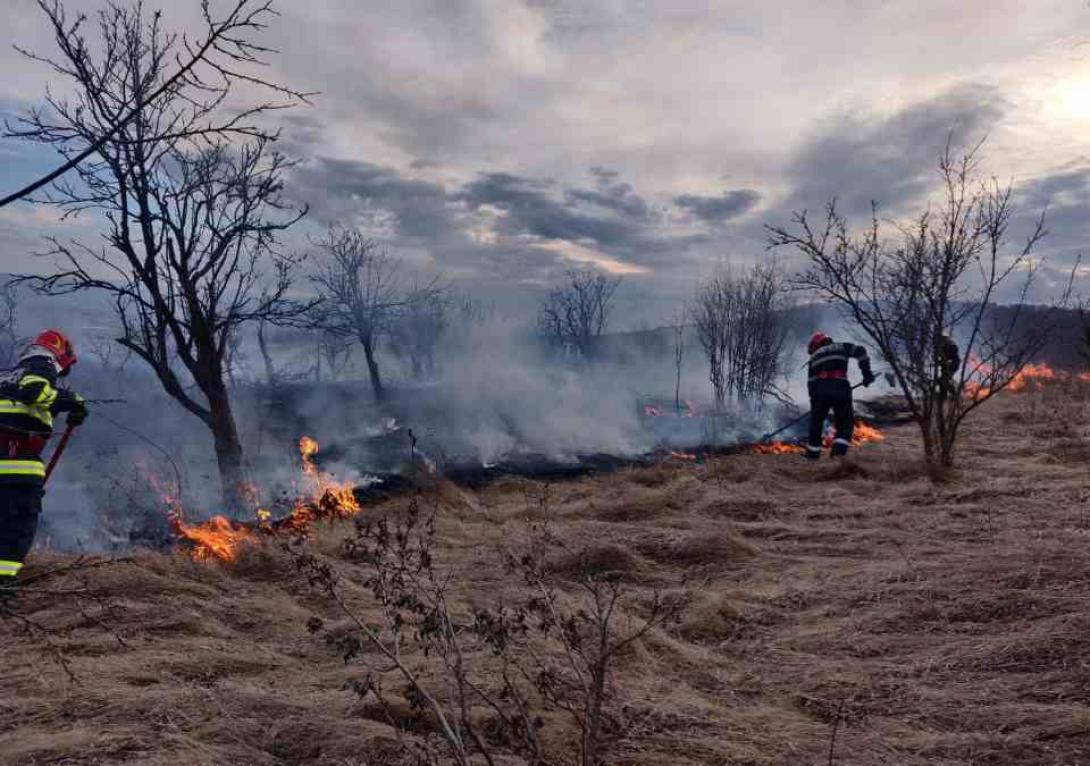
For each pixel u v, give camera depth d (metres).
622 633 3.90
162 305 7.45
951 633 3.71
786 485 7.82
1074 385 13.86
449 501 7.75
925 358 8.28
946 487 6.98
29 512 4.45
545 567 5.32
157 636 4.06
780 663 3.61
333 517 7.17
